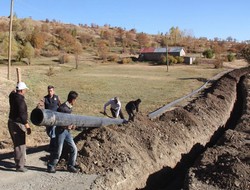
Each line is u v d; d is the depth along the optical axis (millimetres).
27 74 37750
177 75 57938
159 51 87562
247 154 11008
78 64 75562
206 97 23781
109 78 49688
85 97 30859
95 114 22172
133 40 140250
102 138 10711
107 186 9125
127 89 38031
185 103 26953
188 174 9750
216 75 57656
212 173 9633
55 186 8680
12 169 9516
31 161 10250
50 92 10453
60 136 9227
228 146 12266
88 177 9336
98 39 130500
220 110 21359
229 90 30750
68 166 9539
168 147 12688
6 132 15508
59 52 91000
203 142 15633
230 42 171750
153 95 33281
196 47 128875
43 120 8336
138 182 10273
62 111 9250
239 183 9102
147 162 11133
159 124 13938
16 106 8656
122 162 10117
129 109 14812
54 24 151750
